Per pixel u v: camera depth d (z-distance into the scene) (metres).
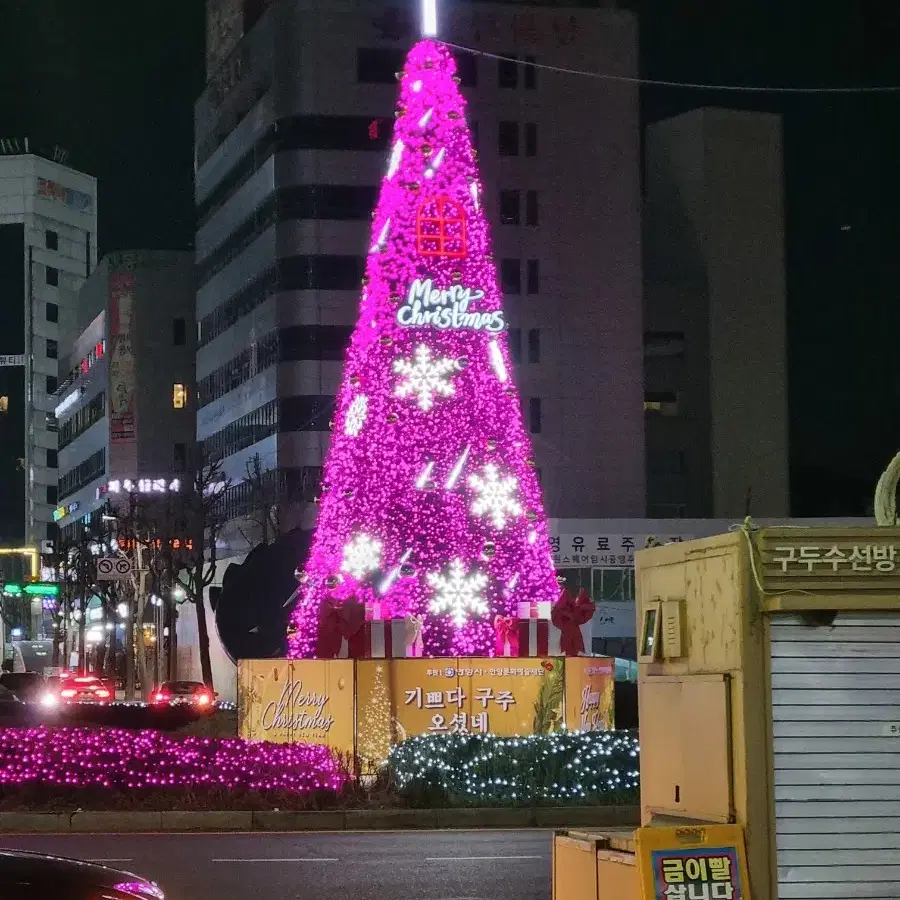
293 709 24.31
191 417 101.62
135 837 18.39
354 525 25.86
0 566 153.38
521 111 81.00
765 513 88.56
